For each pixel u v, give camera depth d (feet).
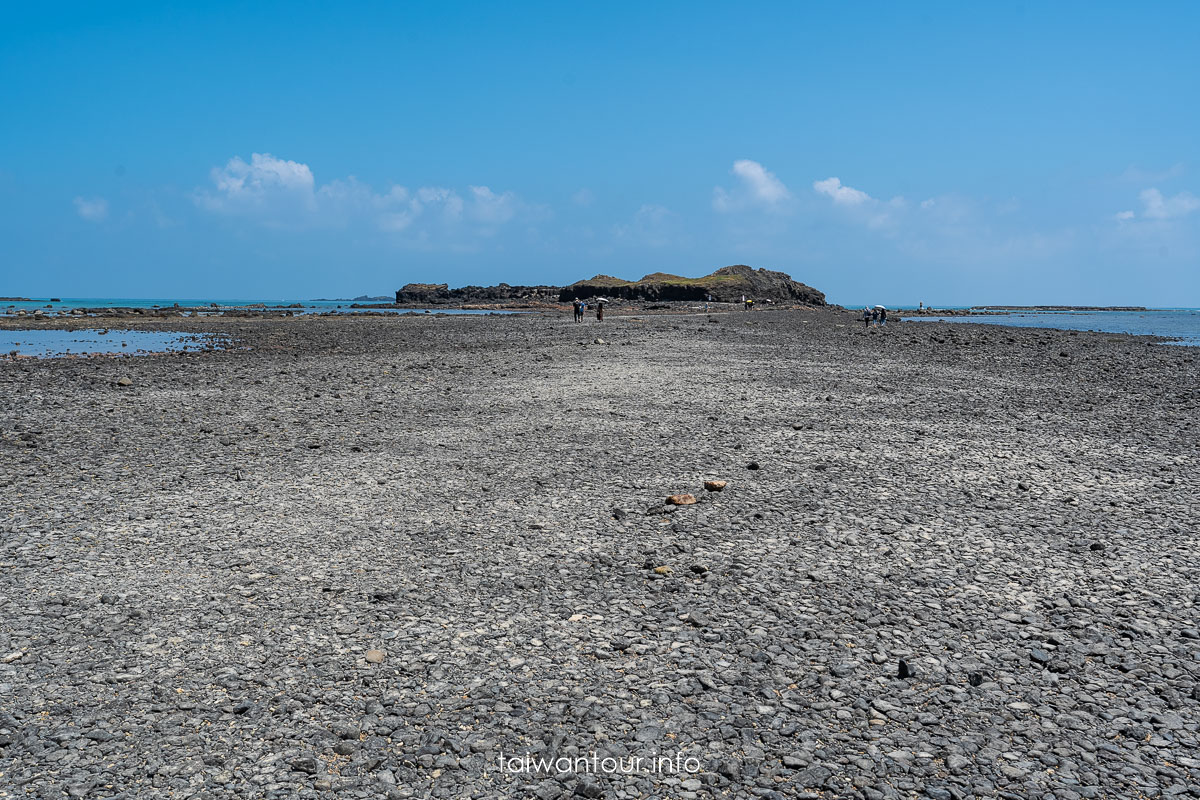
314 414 72.79
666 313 373.20
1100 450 58.95
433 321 281.74
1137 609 30.27
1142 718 22.91
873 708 23.49
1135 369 120.37
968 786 19.88
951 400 84.28
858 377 105.19
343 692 24.17
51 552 35.78
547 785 19.94
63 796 19.30
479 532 39.06
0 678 24.82
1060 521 41.22
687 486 47.67
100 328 223.30
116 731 22.08
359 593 31.63
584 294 602.03
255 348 152.05
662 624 29.04
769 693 24.18
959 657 26.53
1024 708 23.45
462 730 22.26
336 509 42.73
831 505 43.65
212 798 19.36
